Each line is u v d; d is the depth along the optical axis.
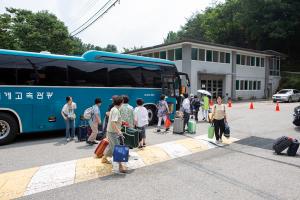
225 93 35.34
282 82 44.06
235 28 53.94
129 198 5.43
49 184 6.11
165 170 7.24
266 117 18.62
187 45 30.86
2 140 9.95
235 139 11.49
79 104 11.86
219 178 6.63
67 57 11.56
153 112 14.95
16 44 34.28
